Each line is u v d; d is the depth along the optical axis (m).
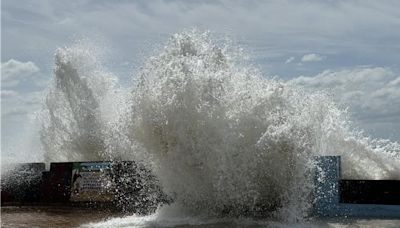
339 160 8.01
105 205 9.29
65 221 7.98
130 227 7.28
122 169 9.19
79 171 9.65
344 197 7.98
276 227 6.97
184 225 7.19
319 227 7.03
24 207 9.55
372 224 7.20
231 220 7.43
